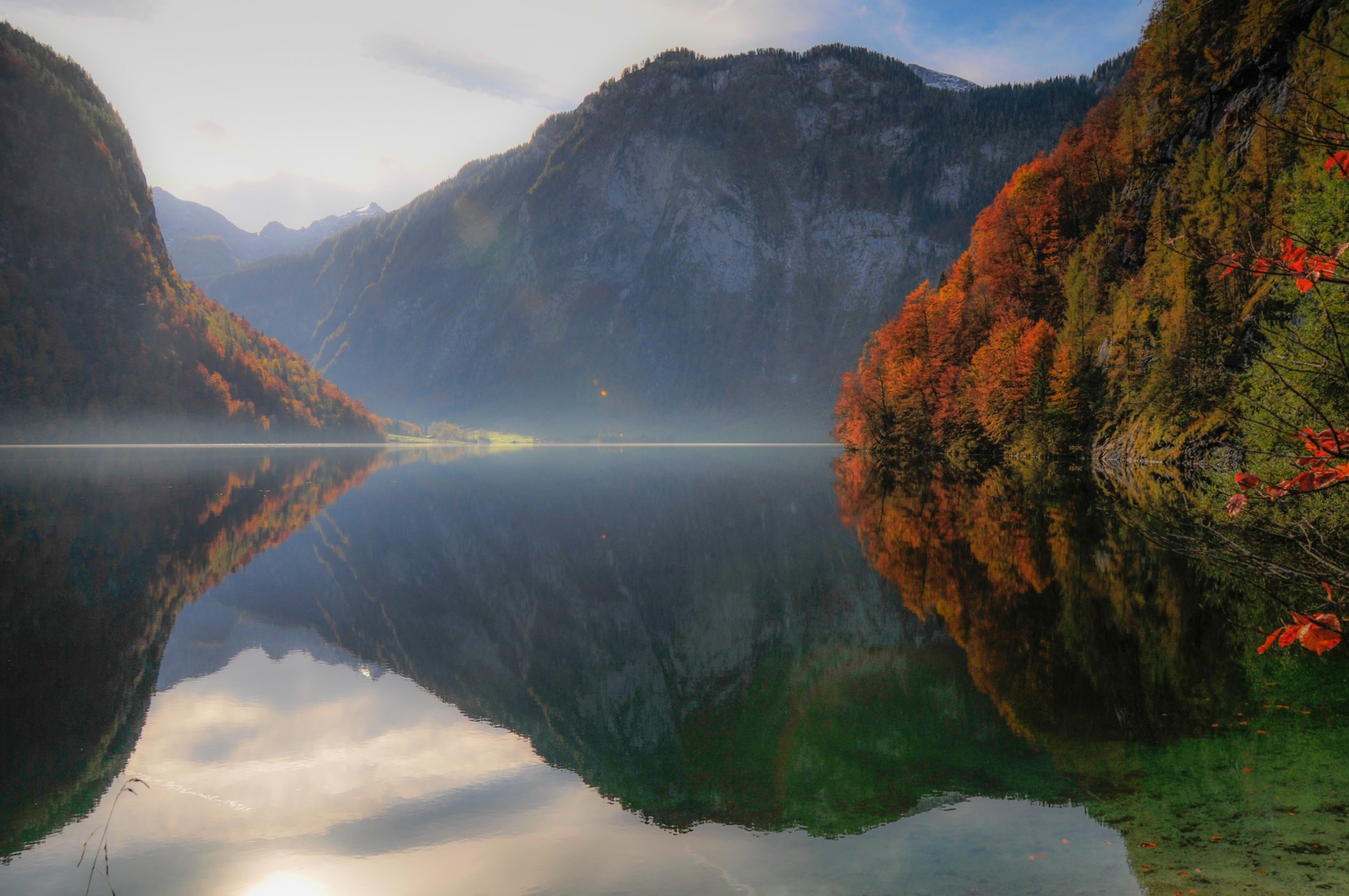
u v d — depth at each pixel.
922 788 10.05
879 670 15.65
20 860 8.82
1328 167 5.43
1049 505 38.78
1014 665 15.19
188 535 36.31
